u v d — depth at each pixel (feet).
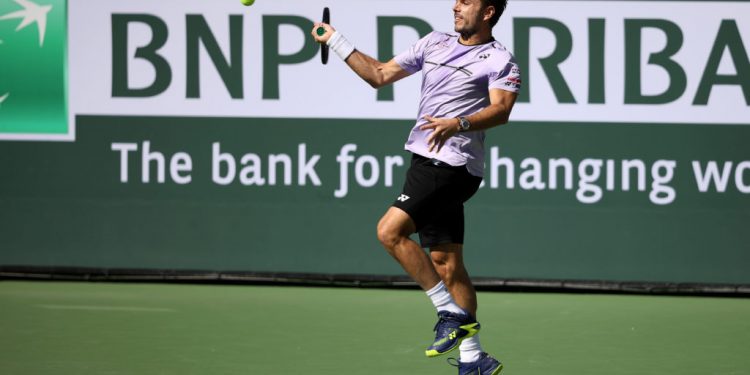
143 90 86.74
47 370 54.39
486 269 85.87
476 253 85.87
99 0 86.48
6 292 82.48
